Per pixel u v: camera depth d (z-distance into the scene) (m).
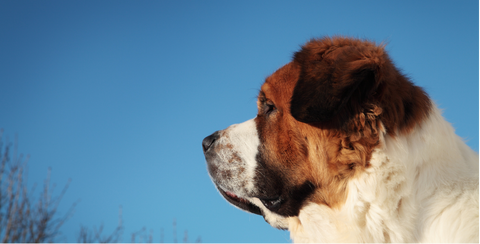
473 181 2.72
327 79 2.83
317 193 3.11
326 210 3.09
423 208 2.69
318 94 2.83
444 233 2.60
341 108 2.75
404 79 2.98
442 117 3.01
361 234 2.85
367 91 2.74
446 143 2.83
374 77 2.68
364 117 2.76
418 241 2.67
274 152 3.31
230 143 3.62
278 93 3.30
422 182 2.72
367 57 2.76
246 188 3.48
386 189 2.72
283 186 3.29
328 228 3.09
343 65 2.77
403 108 2.79
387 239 2.77
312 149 3.05
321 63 2.99
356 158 2.81
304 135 3.08
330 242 3.08
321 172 3.02
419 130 2.78
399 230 2.69
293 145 3.17
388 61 2.94
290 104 2.95
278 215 3.45
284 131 3.24
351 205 2.86
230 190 3.58
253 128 3.54
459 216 2.60
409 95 2.86
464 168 2.79
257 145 3.45
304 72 3.02
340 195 2.95
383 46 3.15
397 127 2.74
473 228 2.55
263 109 3.49
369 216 2.80
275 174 3.32
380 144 2.73
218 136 3.78
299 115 2.86
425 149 2.76
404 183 2.70
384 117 2.74
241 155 3.53
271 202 3.43
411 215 2.69
